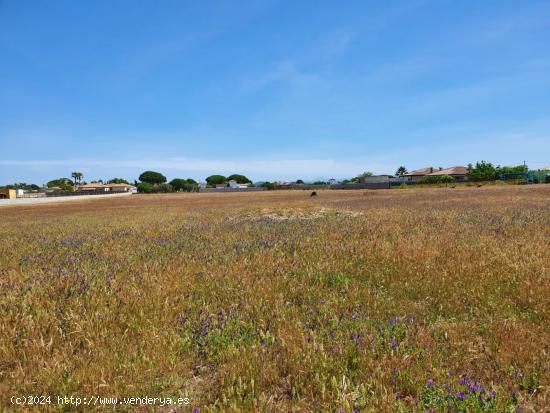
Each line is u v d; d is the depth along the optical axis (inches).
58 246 432.5
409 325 168.6
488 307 191.3
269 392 126.3
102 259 330.6
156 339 159.0
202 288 233.1
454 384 121.0
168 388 128.5
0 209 1892.2
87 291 215.9
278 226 551.2
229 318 181.3
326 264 277.7
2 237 565.0
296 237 421.7
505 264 259.6
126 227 667.4
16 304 193.9
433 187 3513.8
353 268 270.8
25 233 620.4
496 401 110.3
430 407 111.0
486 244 331.3
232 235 468.8
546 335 155.8
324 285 240.1
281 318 180.4
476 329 165.8
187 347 155.5
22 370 133.5
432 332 162.4
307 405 114.9
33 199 2861.7
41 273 261.9
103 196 4101.9
